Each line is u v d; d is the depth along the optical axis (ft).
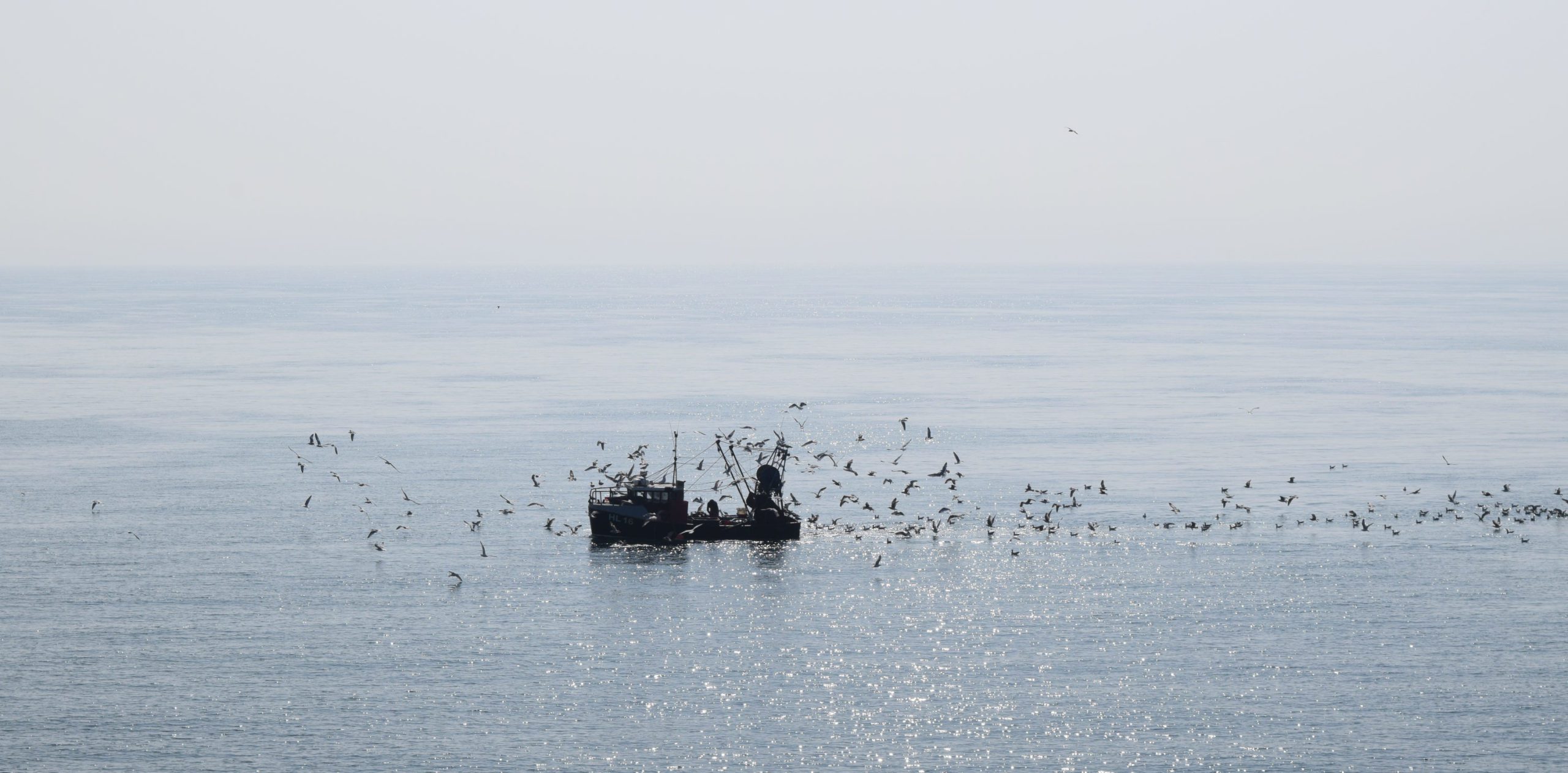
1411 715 331.57
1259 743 317.42
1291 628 393.70
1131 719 330.95
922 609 416.26
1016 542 501.15
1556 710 333.42
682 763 309.22
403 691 348.59
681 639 389.19
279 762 308.19
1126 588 436.76
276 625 399.03
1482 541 492.13
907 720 331.16
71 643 381.60
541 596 432.66
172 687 349.82
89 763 306.96
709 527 508.53
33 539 498.69
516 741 320.50
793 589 440.04
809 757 312.50
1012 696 345.92
